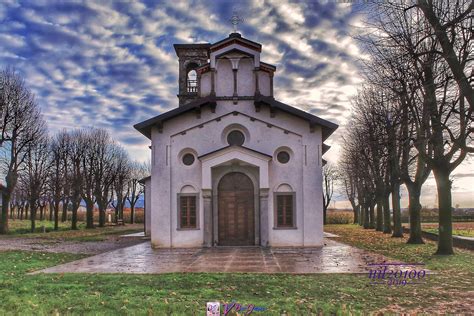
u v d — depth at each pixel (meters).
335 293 12.16
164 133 27.02
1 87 43.47
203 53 37.66
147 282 13.83
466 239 25.86
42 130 48.00
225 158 26.27
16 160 45.16
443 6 17.52
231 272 15.87
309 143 26.70
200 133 27.03
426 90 19.14
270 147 26.81
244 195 26.62
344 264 17.97
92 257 21.42
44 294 12.20
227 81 27.75
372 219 56.59
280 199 26.53
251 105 27.20
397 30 20.05
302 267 17.14
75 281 14.12
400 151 29.95
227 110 27.20
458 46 17.42
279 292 12.28
